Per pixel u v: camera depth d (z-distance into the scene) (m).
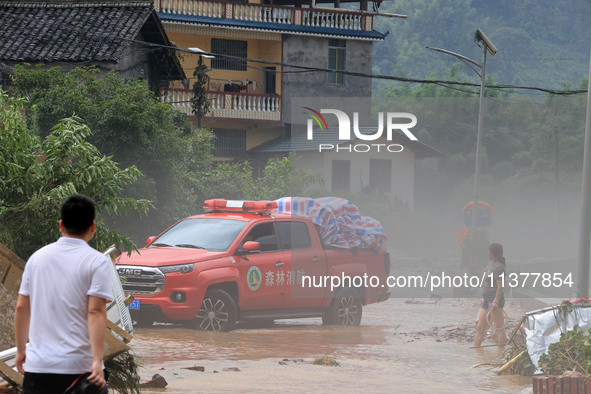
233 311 22.91
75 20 45.03
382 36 72.19
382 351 20.97
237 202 25.23
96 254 8.74
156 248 23.55
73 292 8.58
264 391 14.88
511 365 17.95
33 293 8.69
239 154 68.50
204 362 17.91
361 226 26.42
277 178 50.50
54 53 42.00
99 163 15.16
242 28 67.06
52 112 32.84
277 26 68.56
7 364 10.21
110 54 42.19
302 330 24.41
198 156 42.94
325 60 71.06
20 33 43.78
